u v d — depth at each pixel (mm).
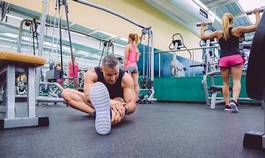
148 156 807
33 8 5234
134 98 1808
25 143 999
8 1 4852
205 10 7551
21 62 1388
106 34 6816
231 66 2752
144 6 7707
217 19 8469
